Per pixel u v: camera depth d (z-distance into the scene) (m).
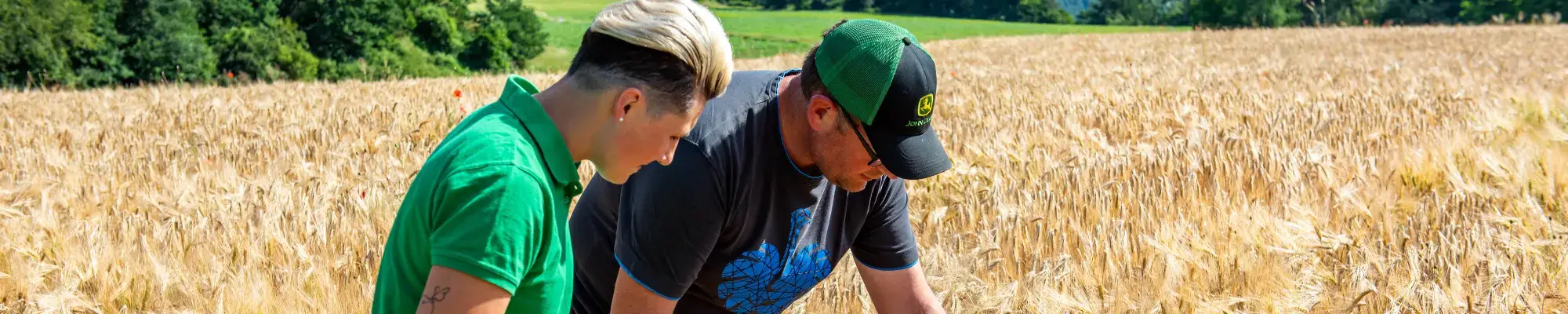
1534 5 86.06
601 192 2.10
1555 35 28.66
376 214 4.19
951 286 3.15
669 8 1.40
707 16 1.44
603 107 1.42
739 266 2.05
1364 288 3.04
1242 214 3.83
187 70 43.94
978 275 3.34
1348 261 3.43
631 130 1.44
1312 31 35.28
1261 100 8.99
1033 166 5.14
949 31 80.06
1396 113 7.58
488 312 1.33
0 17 39.69
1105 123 7.29
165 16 44.81
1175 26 122.06
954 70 18.30
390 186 4.80
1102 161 5.26
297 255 3.66
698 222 1.83
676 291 1.93
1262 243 3.52
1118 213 4.08
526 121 1.42
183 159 6.12
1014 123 7.10
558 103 1.45
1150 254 3.46
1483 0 90.38
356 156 5.99
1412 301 2.96
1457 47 24.00
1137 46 29.42
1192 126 6.79
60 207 4.75
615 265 2.14
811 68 1.82
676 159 1.81
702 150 1.80
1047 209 3.95
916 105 1.76
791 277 2.15
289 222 4.02
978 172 4.88
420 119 8.30
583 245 2.16
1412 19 96.69
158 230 3.96
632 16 1.39
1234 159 4.92
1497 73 13.58
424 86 15.05
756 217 1.97
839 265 3.35
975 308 3.05
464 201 1.33
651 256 1.87
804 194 1.98
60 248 3.80
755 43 72.88
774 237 2.03
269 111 9.70
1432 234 3.69
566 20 86.31
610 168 1.51
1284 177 4.69
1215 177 4.52
